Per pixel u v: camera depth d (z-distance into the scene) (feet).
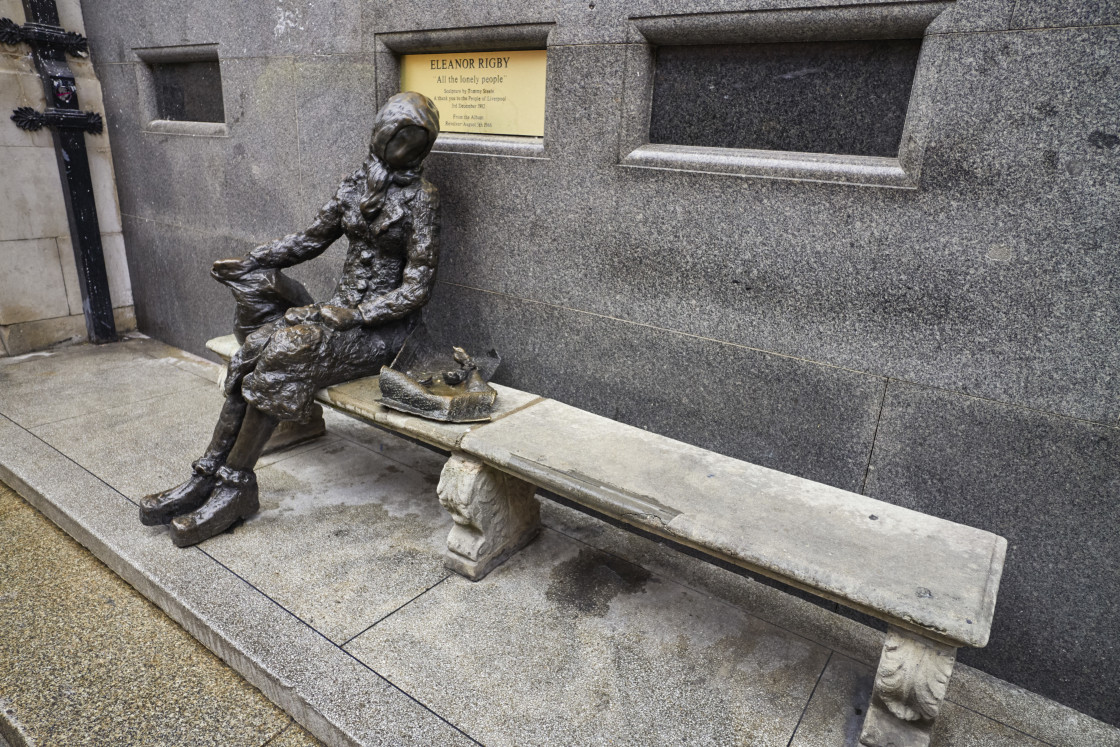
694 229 8.96
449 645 7.62
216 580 8.53
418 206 9.68
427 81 11.42
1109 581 7.11
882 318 7.93
